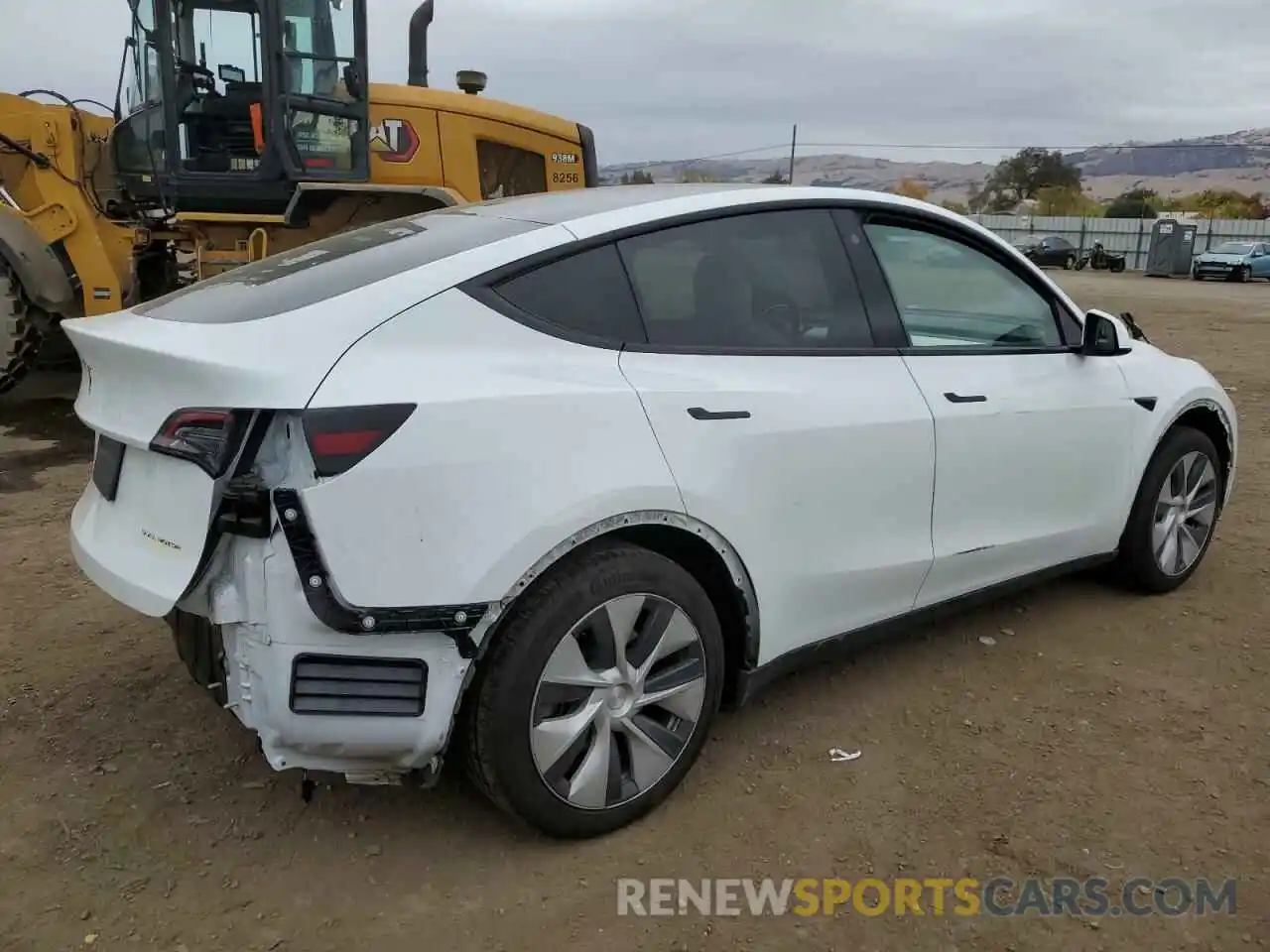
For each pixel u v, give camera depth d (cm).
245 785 313
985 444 368
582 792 280
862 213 358
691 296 310
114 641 407
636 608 281
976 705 369
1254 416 919
